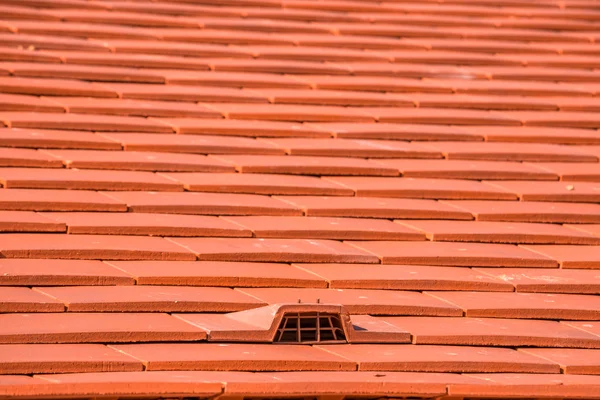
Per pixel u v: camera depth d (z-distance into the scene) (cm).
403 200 752
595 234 745
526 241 728
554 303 652
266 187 732
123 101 831
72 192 687
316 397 529
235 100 864
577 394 558
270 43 984
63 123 771
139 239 648
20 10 942
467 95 938
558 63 1033
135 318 561
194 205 690
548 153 842
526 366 577
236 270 627
